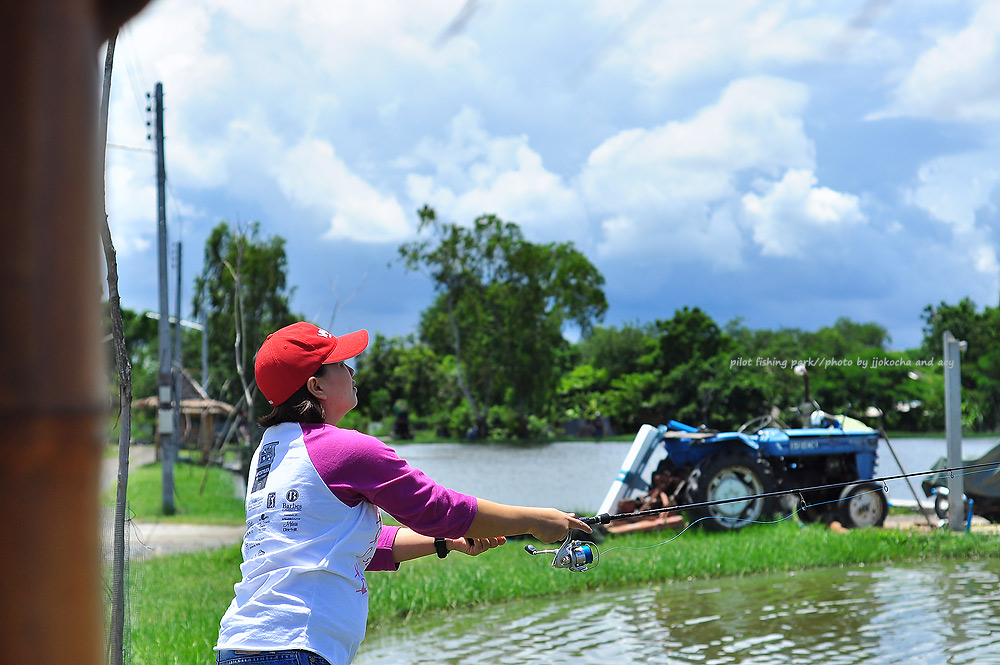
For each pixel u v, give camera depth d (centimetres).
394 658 554
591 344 8800
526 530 266
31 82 52
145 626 596
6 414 51
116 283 354
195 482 2230
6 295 51
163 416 1577
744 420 5038
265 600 244
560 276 7044
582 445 5347
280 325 3703
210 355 4575
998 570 805
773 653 545
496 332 7025
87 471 55
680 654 548
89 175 54
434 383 7575
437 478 2517
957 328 5072
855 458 1125
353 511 253
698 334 6281
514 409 7112
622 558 836
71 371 53
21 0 51
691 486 1038
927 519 1076
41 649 55
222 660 244
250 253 3556
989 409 4925
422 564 844
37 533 54
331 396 271
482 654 560
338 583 247
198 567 893
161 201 1554
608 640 587
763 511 1052
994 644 551
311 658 239
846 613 643
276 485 253
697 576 798
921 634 579
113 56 304
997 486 1047
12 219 51
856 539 909
